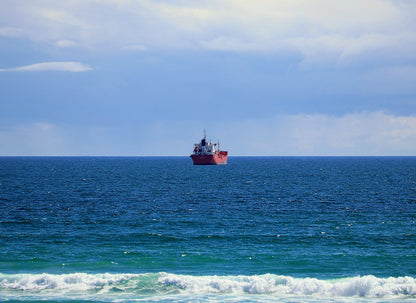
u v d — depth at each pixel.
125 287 48.00
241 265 57.09
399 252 63.41
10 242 69.38
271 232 78.56
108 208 109.50
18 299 44.62
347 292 46.62
